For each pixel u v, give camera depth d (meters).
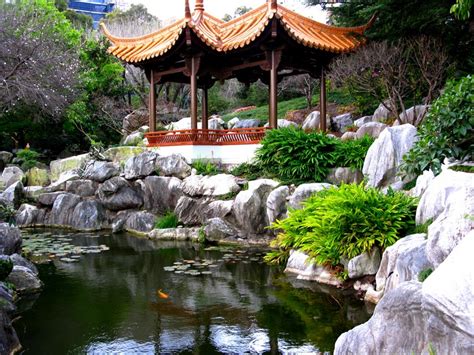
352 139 13.57
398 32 14.55
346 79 14.08
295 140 12.36
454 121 5.95
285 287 7.98
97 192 15.23
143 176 14.62
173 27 16.14
